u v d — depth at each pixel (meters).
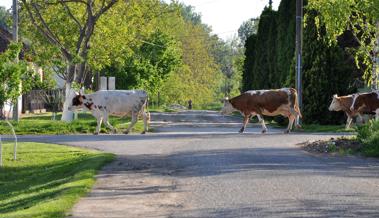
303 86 38.50
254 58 64.38
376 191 13.28
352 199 12.37
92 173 16.27
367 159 18.98
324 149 20.97
